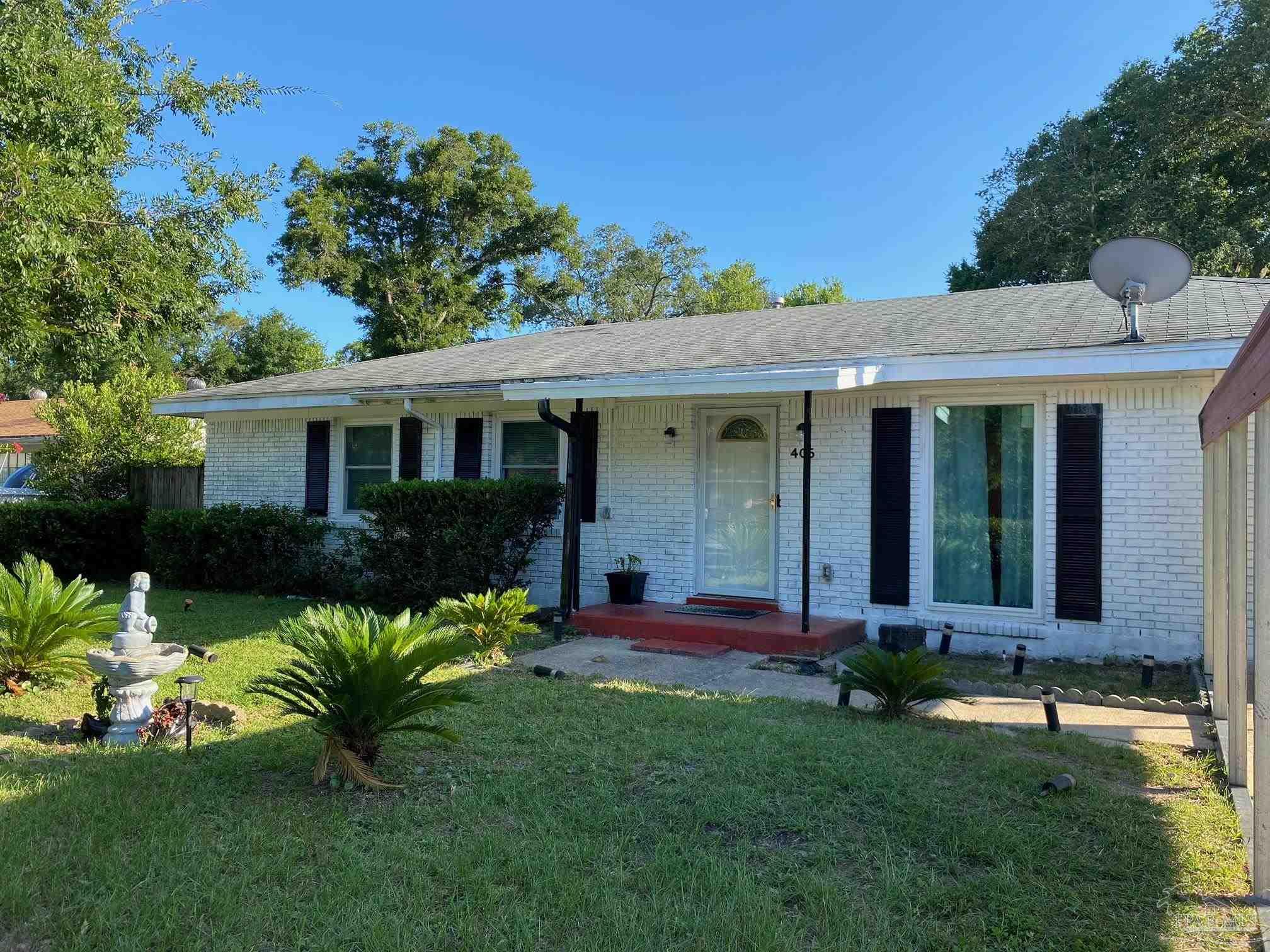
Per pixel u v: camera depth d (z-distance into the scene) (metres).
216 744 5.43
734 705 6.47
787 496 9.99
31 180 7.93
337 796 4.57
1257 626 3.41
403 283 36.69
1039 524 8.65
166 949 3.03
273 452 14.20
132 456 18.80
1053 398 8.48
